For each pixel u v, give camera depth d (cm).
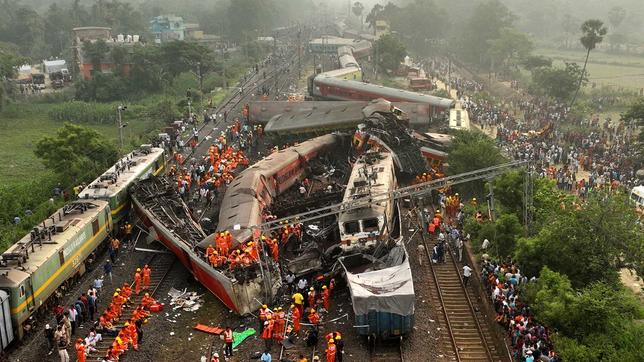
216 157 5241
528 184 3700
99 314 3045
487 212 3966
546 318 2625
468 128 5988
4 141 7362
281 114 6462
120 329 2888
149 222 3803
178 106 8412
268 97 8975
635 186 4591
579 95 9206
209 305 3133
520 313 2770
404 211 4375
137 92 10056
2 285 2675
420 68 12112
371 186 3741
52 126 8300
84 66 11031
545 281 2827
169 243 3556
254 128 6669
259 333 2847
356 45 13038
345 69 9112
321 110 6106
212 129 6844
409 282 2764
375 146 4991
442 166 4938
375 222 3322
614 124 7238
